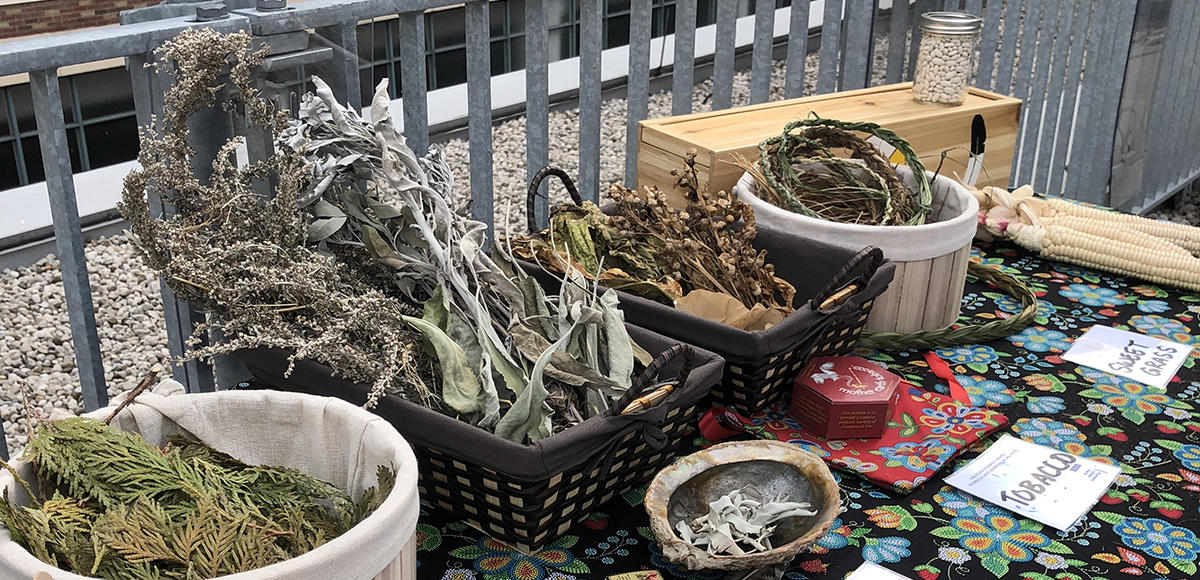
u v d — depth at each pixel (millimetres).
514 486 1016
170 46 1219
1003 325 1660
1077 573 1099
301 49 1471
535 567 1083
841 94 2266
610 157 4590
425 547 1110
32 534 779
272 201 1228
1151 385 1527
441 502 1131
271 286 1143
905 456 1293
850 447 1316
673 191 1928
